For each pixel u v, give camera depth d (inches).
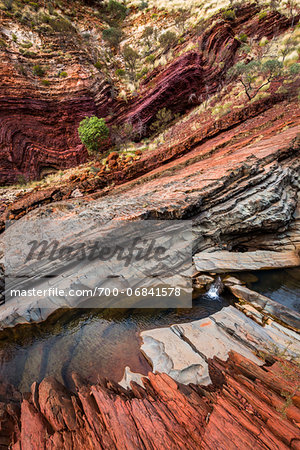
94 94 868.0
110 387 160.9
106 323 248.4
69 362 202.1
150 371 176.6
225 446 100.2
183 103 887.1
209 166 476.7
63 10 1130.7
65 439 120.4
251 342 184.5
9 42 817.5
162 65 927.0
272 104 653.3
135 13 1293.1
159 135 870.4
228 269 316.8
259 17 900.0
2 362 213.0
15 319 259.3
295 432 101.6
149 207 344.5
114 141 874.1
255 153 457.4
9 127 745.0
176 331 210.4
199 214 360.2
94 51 995.9
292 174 433.4
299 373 144.6
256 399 124.2
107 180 647.8
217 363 165.8
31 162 782.5
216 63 861.8
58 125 820.6
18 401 170.2
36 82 800.9
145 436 111.7
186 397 134.6
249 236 386.3
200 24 937.5
